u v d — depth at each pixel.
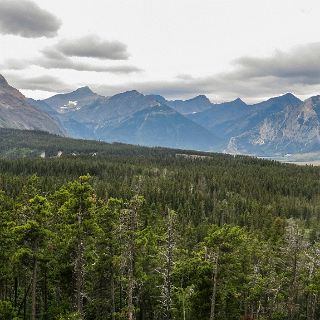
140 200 45.81
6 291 55.78
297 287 60.50
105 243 48.16
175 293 51.91
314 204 170.62
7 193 113.31
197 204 149.50
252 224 127.06
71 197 43.16
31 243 41.31
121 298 57.59
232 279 54.25
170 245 51.06
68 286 51.03
